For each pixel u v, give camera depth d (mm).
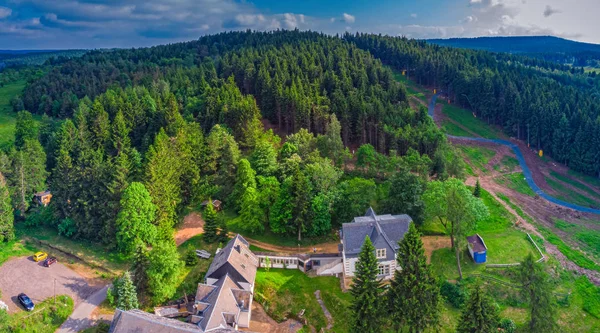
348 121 135625
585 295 82062
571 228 111375
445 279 82125
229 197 108562
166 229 91312
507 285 80812
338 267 84875
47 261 87562
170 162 102750
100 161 103438
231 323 68375
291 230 97812
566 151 154250
